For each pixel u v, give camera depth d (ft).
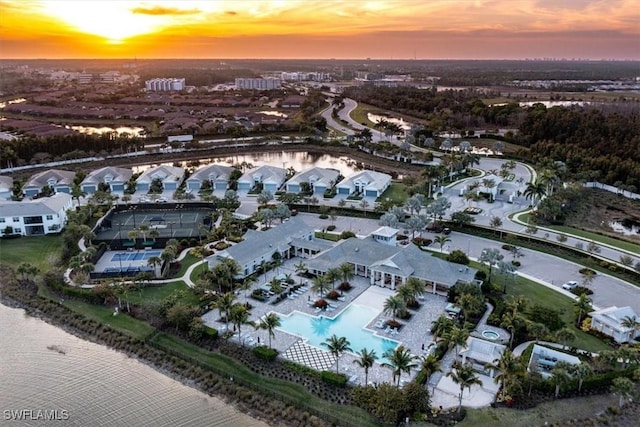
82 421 207.10
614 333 250.78
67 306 293.84
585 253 353.92
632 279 318.45
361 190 514.68
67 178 538.47
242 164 639.35
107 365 244.22
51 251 376.07
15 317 287.07
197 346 252.42
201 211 463.01
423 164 650.43
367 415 202.69
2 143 641.40
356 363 237.04
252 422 205.87
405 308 269.64
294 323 273.13
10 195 514.68
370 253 330.13
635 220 461.37
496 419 198.39
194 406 215.92
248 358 241.14
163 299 289.94
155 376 235.81
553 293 301.63
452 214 419.13
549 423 196.54
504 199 500.33
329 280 291.17
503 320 255.50
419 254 320.29
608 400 209.56
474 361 231.09
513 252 358.02
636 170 526.57
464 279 298.97
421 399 200.75
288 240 365.20
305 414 206.39
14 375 236.02
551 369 229.45
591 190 545.85
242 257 327.88
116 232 407.03
